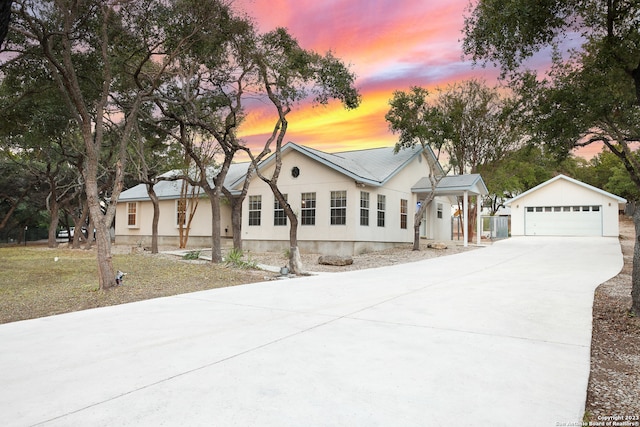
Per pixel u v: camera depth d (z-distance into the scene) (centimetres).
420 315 606
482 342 470
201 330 537
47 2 955
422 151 2225
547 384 350
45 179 2447
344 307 672
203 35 1128
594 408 317
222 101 1558
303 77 1334
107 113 1463
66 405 313
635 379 378
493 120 2592
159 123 1661
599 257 1442
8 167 2641
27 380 366
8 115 1323
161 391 337
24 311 720
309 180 1852
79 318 623
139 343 480
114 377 371
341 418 288
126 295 840
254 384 350
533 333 507
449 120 1989
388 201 1962
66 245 2641
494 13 749
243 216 2073
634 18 715
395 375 369
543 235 2728
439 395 327
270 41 1290
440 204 2606
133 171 2033
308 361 408
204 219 2389
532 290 806
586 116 886
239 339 491
